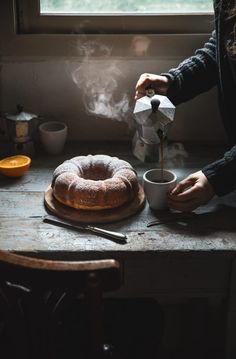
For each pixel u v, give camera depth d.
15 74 1.76
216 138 1.86
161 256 1.33
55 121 1.83
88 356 1.12
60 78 1.77
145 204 1.51
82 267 1.01
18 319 1.12
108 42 1.71
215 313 1.83
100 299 1.05
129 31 1.73
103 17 1.71
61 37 1.70
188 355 1.97
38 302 1.08
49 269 1.02
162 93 1.61
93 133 1.85
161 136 1.48
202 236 1.38
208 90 1.69
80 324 1.39
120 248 1.33
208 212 1.47
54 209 1.45
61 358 1.29
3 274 1.05
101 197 1.41
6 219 1.44
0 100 1.80
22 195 1.54
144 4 1.75
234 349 1.54
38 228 1.40
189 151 1.78
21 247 1.33
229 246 1.34
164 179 1.51
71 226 1.40
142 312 1.45
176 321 1.97
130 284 1.46
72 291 1.06
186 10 1.75
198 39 1.71
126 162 1.56
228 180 1.40
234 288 1.44
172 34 1.71
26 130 1.69
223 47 1.48
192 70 1.62
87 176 1.55
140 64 1.75
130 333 1.38
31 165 1.69
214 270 1.43
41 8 1.74
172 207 1.43
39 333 1.12
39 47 1.71
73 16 1.71
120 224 1.42
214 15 1.60
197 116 1.83
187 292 1.47
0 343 1.34
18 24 1.72
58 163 1.70
